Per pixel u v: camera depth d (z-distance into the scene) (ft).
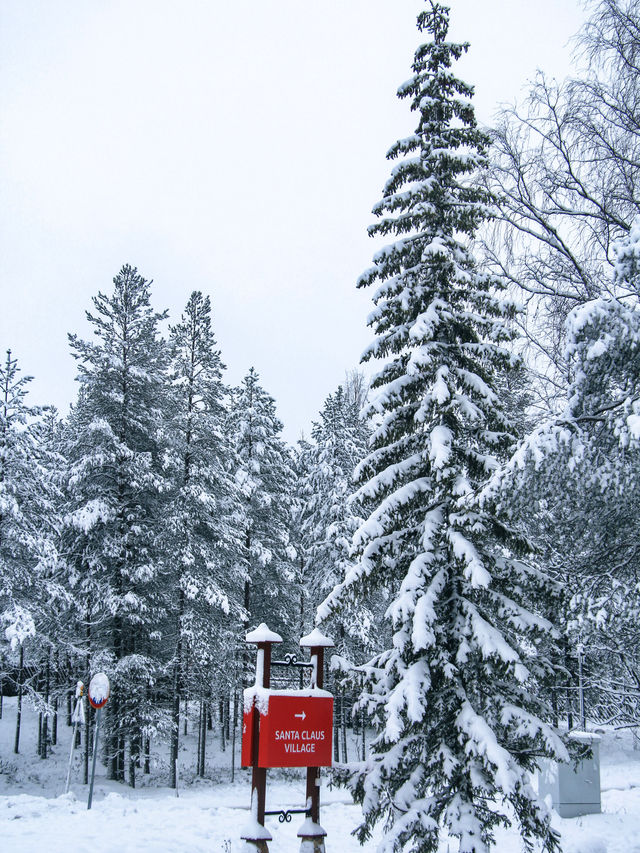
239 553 102.78
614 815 47.44
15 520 76.64
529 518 28.81
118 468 87.40
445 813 28.86
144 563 87.04
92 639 86.33
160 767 105.91
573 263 29.71
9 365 81.92
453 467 33.27
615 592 24.59
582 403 23.93
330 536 100.01
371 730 138.41
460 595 32.40
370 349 36.76
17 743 110.52
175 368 96.12
